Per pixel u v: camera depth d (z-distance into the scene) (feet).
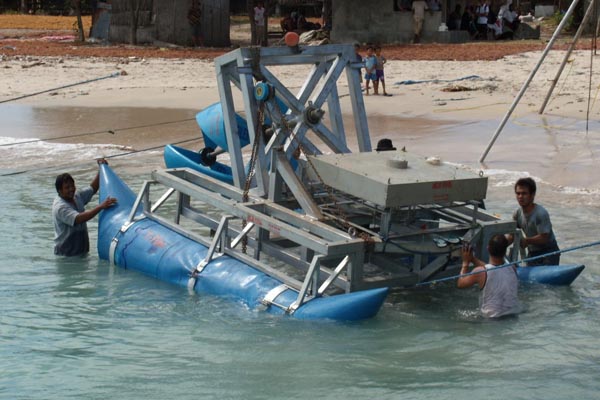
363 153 34.83
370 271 35.55
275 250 34.19
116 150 65.92
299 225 33.01
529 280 34.99
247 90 36.27
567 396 25.04
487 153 60.23
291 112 38.45
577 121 73.15
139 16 144.36
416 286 34.53
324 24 156.87
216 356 28.17
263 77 36.60
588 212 46.44
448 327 30.55
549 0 193.26
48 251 40.70
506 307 31.60
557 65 108.58
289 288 32.04
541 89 91.71
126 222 39.19
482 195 32.04
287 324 30.55
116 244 38.60
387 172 31.83
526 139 66.49
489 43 137.80
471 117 77.00
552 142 65.05
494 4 155.74
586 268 37.09
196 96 93.45
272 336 29.66
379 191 30.45
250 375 26.71
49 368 27.40
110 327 30.94
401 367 27.14
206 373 26.89
